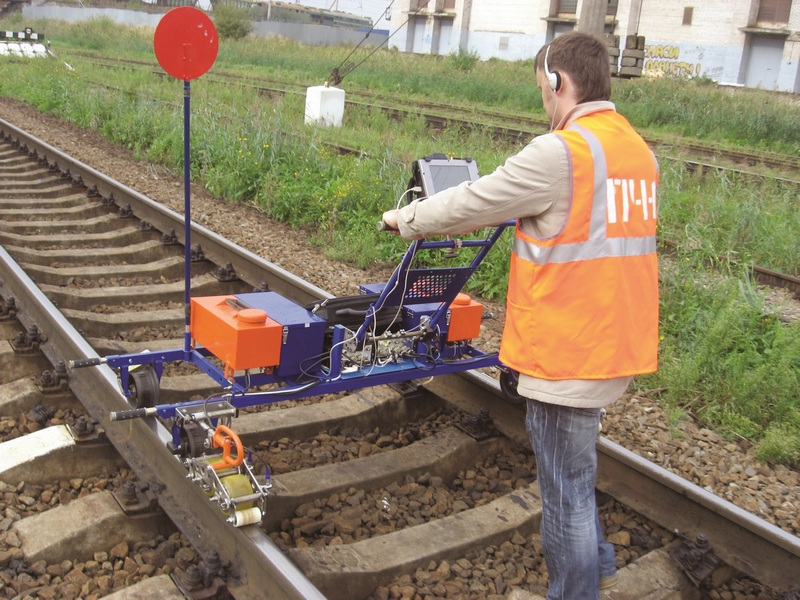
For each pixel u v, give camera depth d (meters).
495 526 3.46
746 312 6.02
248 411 4.47
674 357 5.73
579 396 2.49
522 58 46.12
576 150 2.42
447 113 18.48
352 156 10.56
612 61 12.77
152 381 3.62
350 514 3.55
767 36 36.28
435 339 3.84
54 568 3.01
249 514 2.87
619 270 2.49
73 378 4.23
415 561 3.20
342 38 62.34
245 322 3.25
